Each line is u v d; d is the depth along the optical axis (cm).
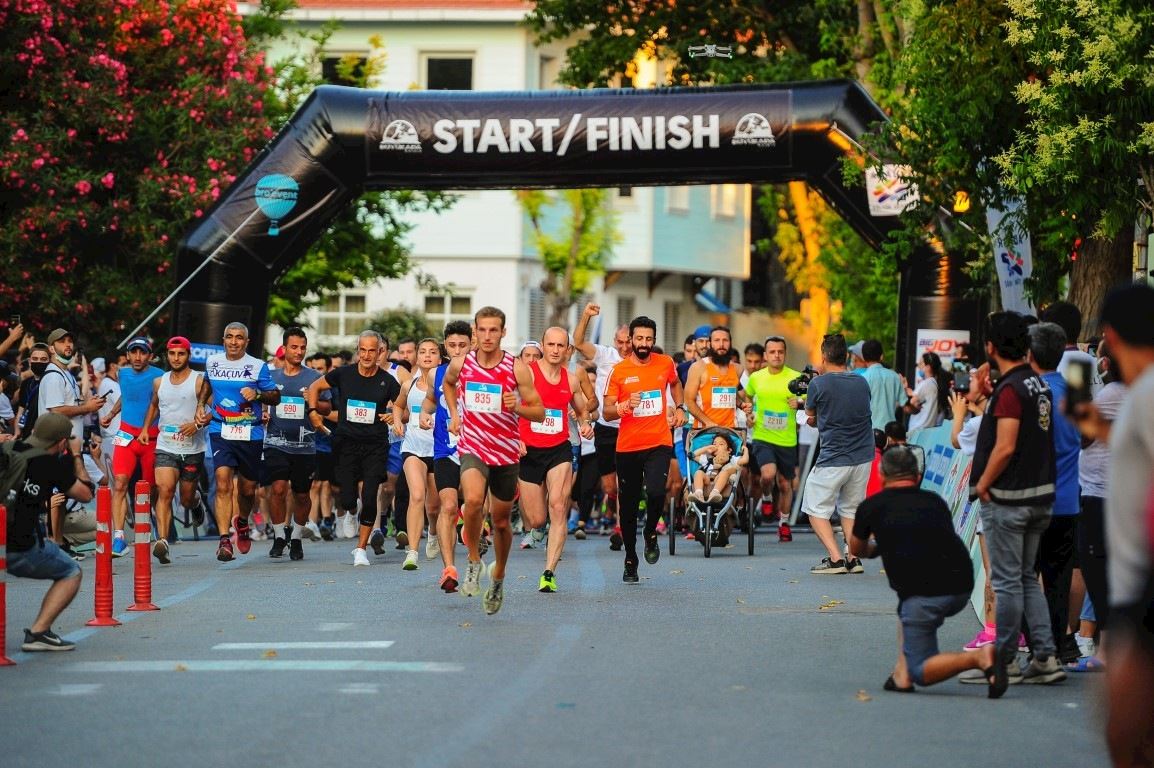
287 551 5509
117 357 6141
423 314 11906
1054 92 4694
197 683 2697
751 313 14300
